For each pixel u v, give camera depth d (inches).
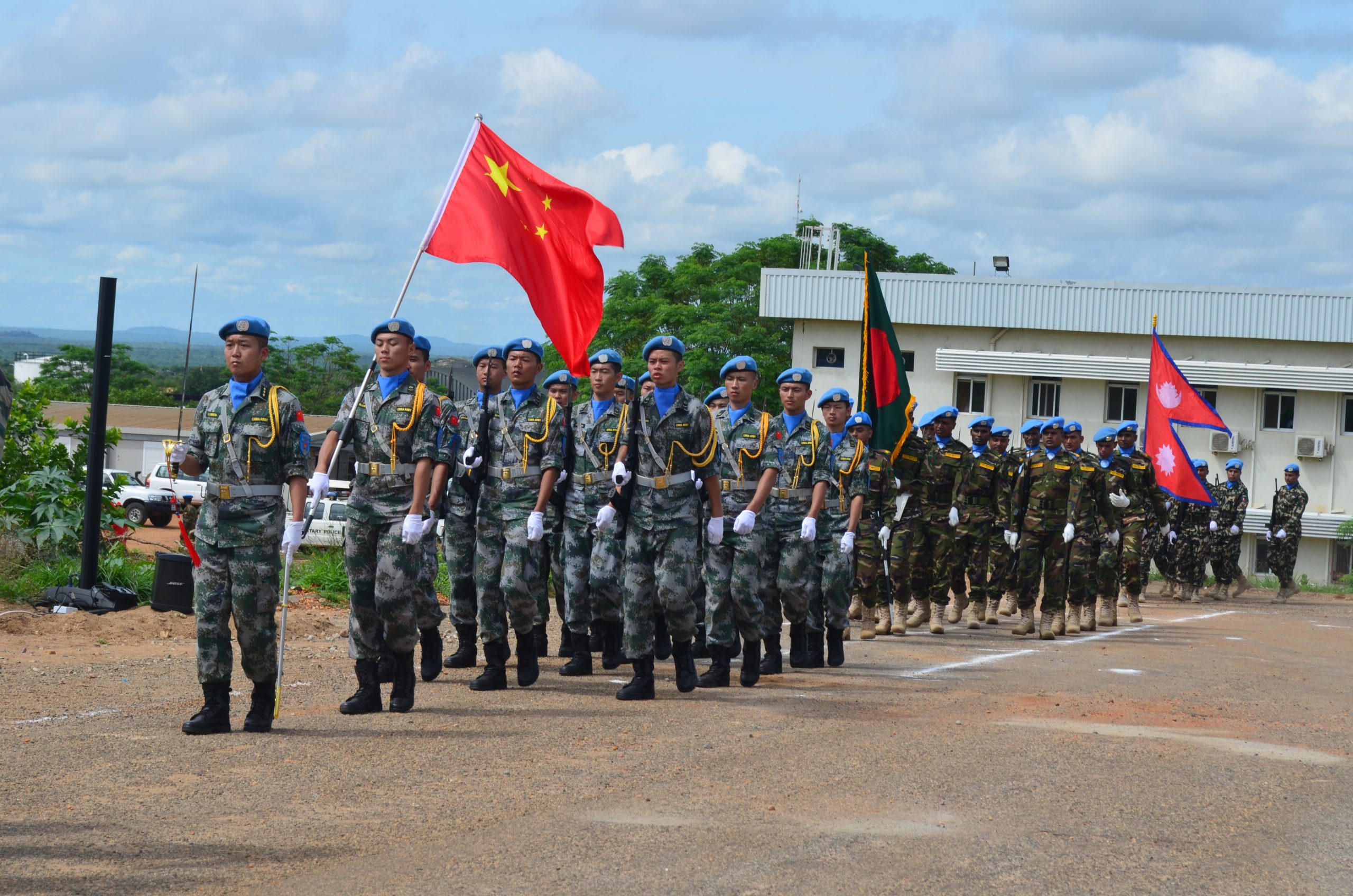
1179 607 857.5
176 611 530.0
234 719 319.3
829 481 425.1
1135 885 203.3
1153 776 279.7
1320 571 1439.5
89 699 344.8
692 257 1957.4
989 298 1454.2
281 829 224.5
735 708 351.3
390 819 232.2
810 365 1504.7
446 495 410.9
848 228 2027.6
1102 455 676.7
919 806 247.9
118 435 646.5
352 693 365.7
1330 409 1429.6
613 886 196.7
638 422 362.0
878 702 367.6
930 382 1493.6
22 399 660.7
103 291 545.0
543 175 412.5
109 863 203.0
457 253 398.6
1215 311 1409.9
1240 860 218.4
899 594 573.0
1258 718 362.3
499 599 374.3
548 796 250.7
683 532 364.5
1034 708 365.4
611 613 405.4
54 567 581.6
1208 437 1457.9
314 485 323.0
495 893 193.2
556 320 409.7
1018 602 605.6
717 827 230.4
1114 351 1455.5
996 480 637.3
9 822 224.4
